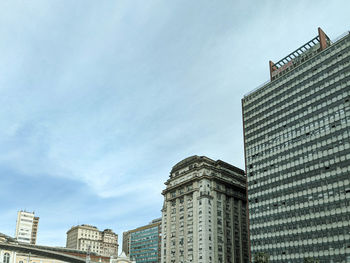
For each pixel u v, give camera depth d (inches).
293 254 3467.0
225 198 4859.7
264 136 4254.4
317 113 3690.9
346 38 3622.0
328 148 3472.0
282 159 3924.7
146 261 7185.0
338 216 3198.8
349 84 3457.2
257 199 4072.3
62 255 5551.2
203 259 4269.2
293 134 3885.3
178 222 4884.4
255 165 4249.5
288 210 3668.8
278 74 4392.2
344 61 3577.8
